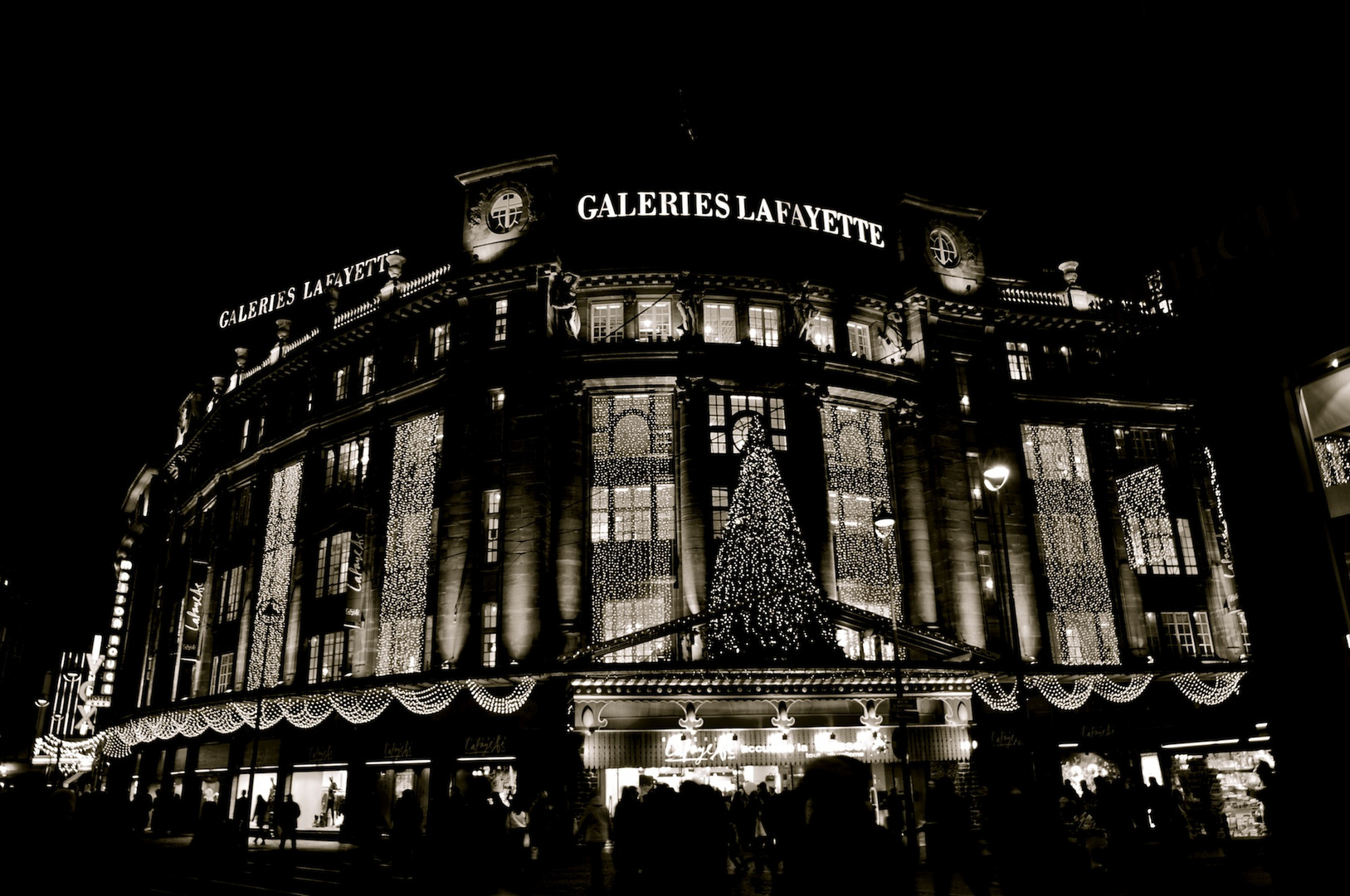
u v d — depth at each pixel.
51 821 6.75
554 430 38.28
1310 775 10.65
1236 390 12.03
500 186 42.69
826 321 42.72
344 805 39.69
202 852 15.02
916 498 41.00
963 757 34.06
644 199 41.62
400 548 41.22
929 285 44.16
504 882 7.11
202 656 49.91
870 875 4.67
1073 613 41.94
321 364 48.44
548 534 37.03
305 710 39.31
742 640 32.97
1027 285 47.56
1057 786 22.92
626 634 34.47
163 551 65.81
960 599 39.25
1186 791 35.12
